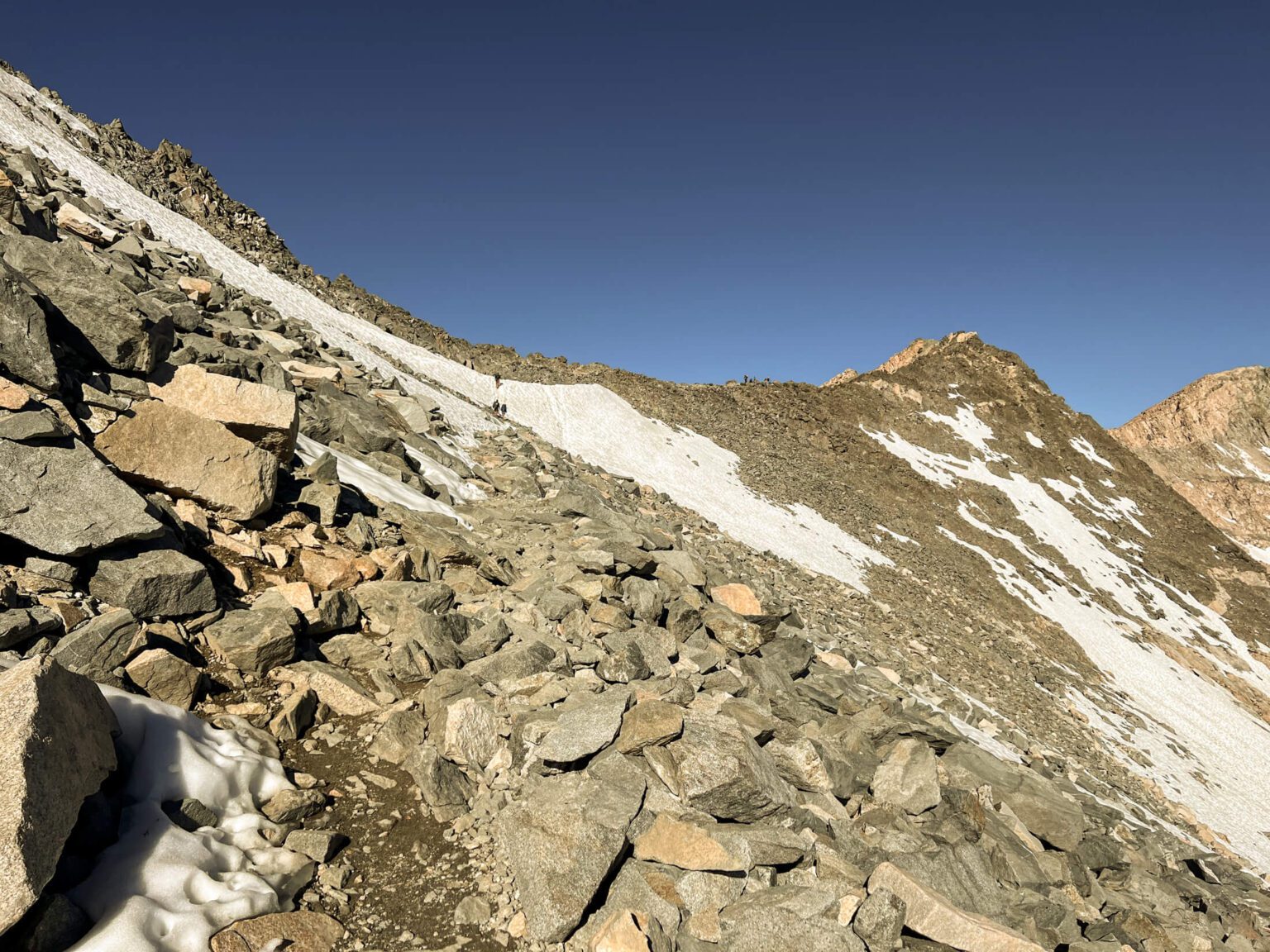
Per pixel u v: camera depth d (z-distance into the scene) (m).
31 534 7.34
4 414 7.93
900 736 13.55
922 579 54.19
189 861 5.56
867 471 80.56
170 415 10.02
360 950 5.63
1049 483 101.44
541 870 6.55
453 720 8.38
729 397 84.81
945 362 125.25
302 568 10.65
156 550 8.44
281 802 6.61
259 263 47.38
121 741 6.15
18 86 40.12
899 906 7.21
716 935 6.78
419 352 49.88
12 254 10.56
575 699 9.77
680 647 13.43
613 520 20.62
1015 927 9.34
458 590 12.89
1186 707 57.72
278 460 11.52
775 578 34.19
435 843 7.02
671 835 7.56
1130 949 10.62
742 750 9.00
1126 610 76.00
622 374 74.25
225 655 8.14
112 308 10.85
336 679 8.66
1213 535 106.06
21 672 5.11
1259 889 18.81
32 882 4.27
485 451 28.02
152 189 42.41
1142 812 27.25
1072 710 42.03
